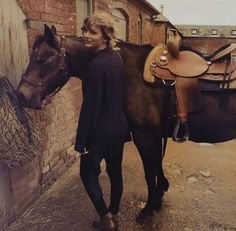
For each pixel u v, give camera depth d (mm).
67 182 3439
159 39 12930
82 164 2053
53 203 2951
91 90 1859
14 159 2264
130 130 2412
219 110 2260
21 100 2193
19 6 2590
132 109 2283
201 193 3145
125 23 8047
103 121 1933
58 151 3555
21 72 2656
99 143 1962
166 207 2848
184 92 2191
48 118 3262
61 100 3607
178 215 2709
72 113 3969
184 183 3389
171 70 2215
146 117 2289
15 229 2527
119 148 2061
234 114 2270
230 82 2193
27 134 2344
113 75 1888
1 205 2449
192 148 4609
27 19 2721
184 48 2385
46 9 3086
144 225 2557
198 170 3758
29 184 2869
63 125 3684
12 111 2170
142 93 2268
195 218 2664
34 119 2932
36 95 2168
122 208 2836
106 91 1889
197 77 2207
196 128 2344
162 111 2293
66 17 3621
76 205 2910
